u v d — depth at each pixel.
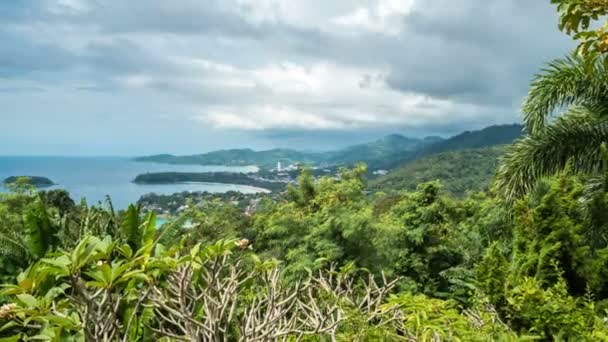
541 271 3.61
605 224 4.44
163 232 3.39
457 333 2.77
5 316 1.92
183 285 2.12
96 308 1.99
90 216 3.43
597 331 2.75
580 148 8.26
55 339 2.01
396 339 2.63
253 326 2.11
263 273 2.56
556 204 3.89
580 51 3.34
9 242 3.23
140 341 2.42
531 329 2.90
